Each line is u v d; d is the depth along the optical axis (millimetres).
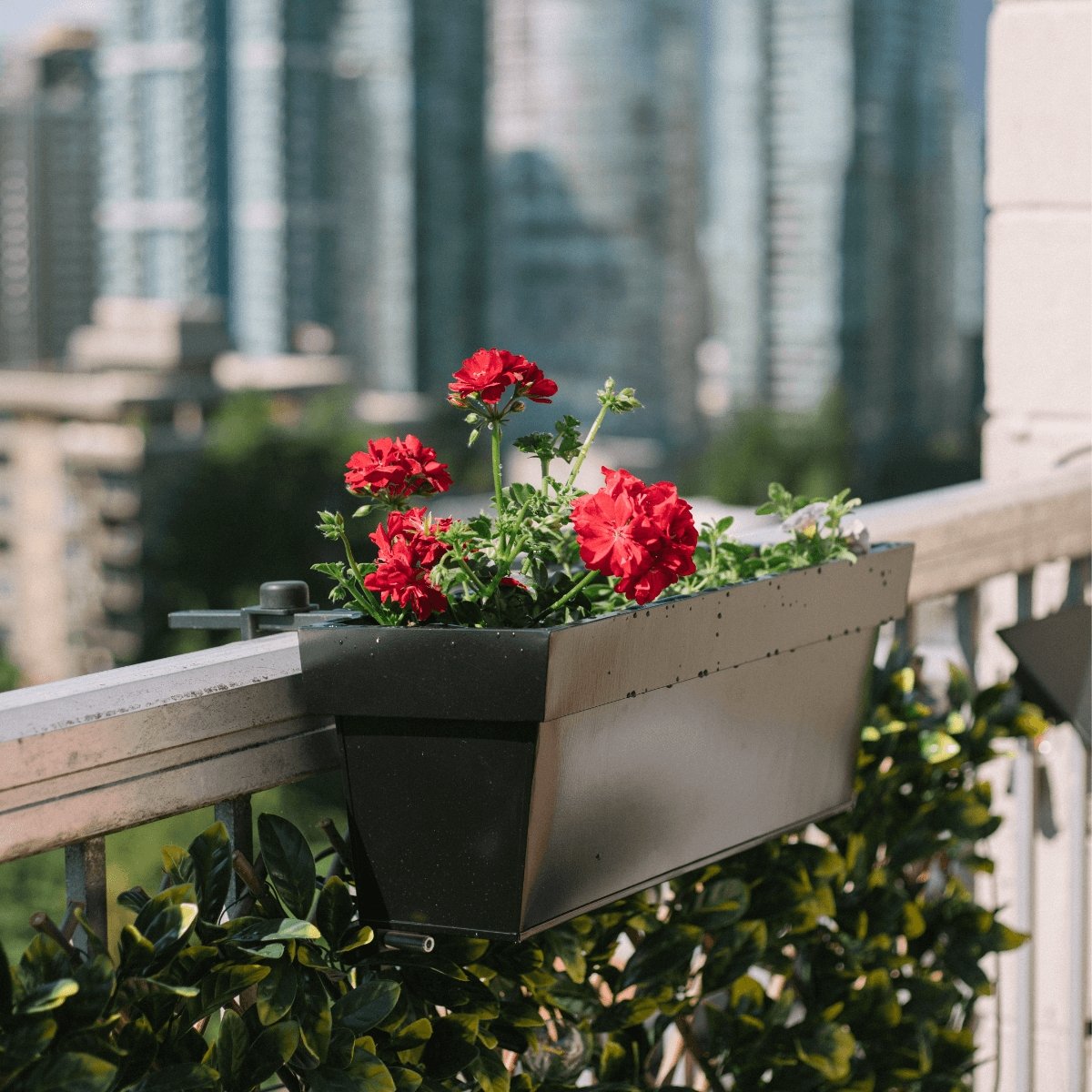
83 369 71562
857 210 102188
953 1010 1920
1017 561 1977
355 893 1198
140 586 65812
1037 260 2365
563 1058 1395
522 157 107312
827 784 1468
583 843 1159
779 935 1572
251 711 1111
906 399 104375
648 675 1177
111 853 18703
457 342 106562
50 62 105375
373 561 1159
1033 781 1969
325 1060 1107
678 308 107250
